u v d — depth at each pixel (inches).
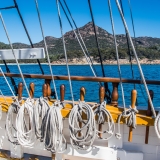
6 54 95.2
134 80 87.0
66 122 98.2
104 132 84.2
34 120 89.3
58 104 90.6
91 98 394.3
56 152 94.0
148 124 81.9
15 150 102.3
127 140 92.4
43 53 90.2
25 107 90.8
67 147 95.9
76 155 95.4
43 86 97.9
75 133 84.6
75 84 530.6
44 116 87.1
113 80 90.4
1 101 104.0
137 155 89.4
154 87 502.3
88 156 94.3
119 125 84.0
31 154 105.0
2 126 106.2
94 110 85.5
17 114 90.1
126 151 90.5
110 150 91.2
